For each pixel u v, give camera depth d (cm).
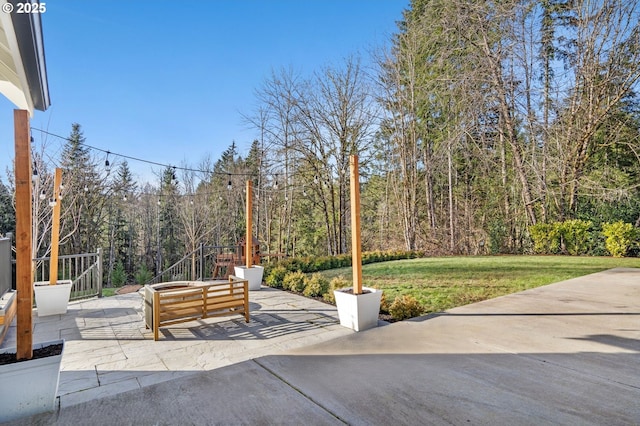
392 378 262
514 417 204
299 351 329
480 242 1566
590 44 1228
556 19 1348
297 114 1611
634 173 1267
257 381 262
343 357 310
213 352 351
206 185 2303
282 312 518
